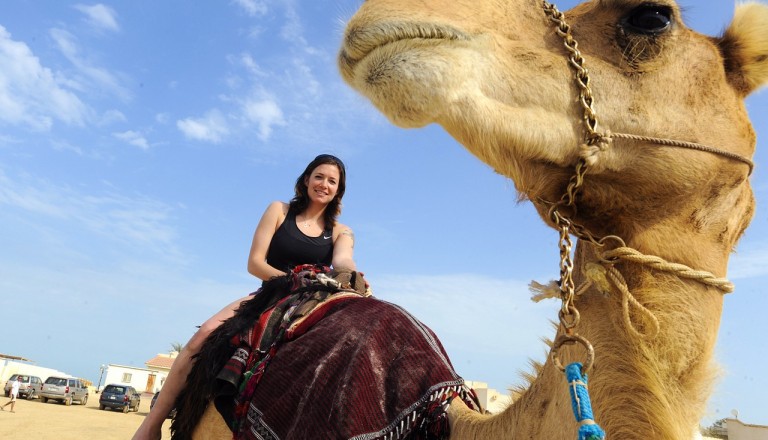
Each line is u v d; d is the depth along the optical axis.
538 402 2.49
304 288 3.62
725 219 2.60
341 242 4.45
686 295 2.43
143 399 59.72
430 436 2.92
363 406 2.75
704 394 2.42
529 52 2.59
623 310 2.36
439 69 2.35
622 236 2.63
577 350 2.42
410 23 2.42
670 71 2.62
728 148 2.62
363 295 3.70
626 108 2.56
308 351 3.07
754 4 2.84
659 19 2.62
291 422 2.87
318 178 4.37
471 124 2.41
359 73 2.50
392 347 3.00
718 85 2.70
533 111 2.49
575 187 2.53
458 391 3.07
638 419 2.24
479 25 2.54
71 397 44.97
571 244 2.47
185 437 3.73
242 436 3.05
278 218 4.39
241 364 3.32
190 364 3.96
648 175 2.52
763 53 2.81
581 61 2.55
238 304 4.14
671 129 2.55
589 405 1.97
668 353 2.35
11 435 22.25
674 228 2.56
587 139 2.48
